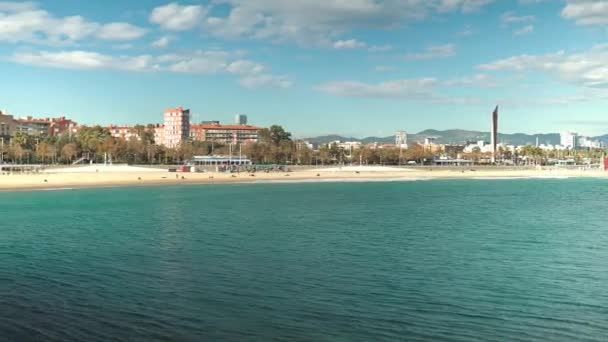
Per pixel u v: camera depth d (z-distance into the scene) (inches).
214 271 1402.6
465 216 2694.4
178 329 951.0
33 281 1291.8
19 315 1022.4
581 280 1316.4
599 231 2144.4
